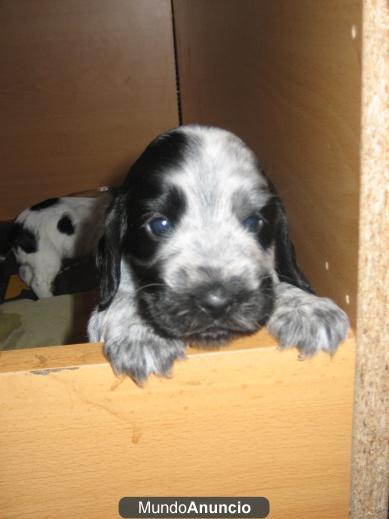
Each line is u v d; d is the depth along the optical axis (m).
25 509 0.27
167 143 0.32
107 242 0.33
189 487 0.28
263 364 0.25
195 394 0.26
